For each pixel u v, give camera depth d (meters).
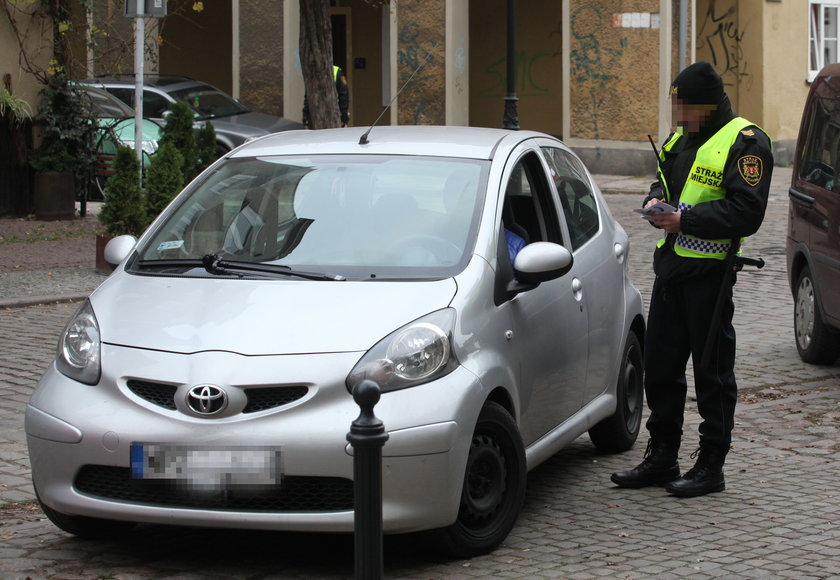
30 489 6.59
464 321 5.43
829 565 5.37
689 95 6.32
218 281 5.77
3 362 9.59
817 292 9.69
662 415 6.66
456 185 6.18
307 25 17.83
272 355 5.16
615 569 5.31
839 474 6.93
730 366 6.53
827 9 28.08
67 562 5.43
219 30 29.98
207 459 5.04
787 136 27.30
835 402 8.75
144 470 5.09
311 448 4.99
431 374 5.18
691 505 6.33
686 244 6.37
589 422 6.75
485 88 28.83
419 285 5.57
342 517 5.01
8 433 7.66
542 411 6.13
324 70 17.91
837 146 9.61
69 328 5.64
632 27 24.27
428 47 26.05
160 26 23.42
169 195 14.27
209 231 6.25
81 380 5.38
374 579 4.04
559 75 27.80
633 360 7.58
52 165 17.80
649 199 6.46
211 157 17.36
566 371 6.39
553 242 6.56
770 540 5.73
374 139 6.69
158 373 5.19
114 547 5.67
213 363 5.14
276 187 6.39
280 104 26.81
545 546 5.65
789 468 7.07
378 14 29.03
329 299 5.48
